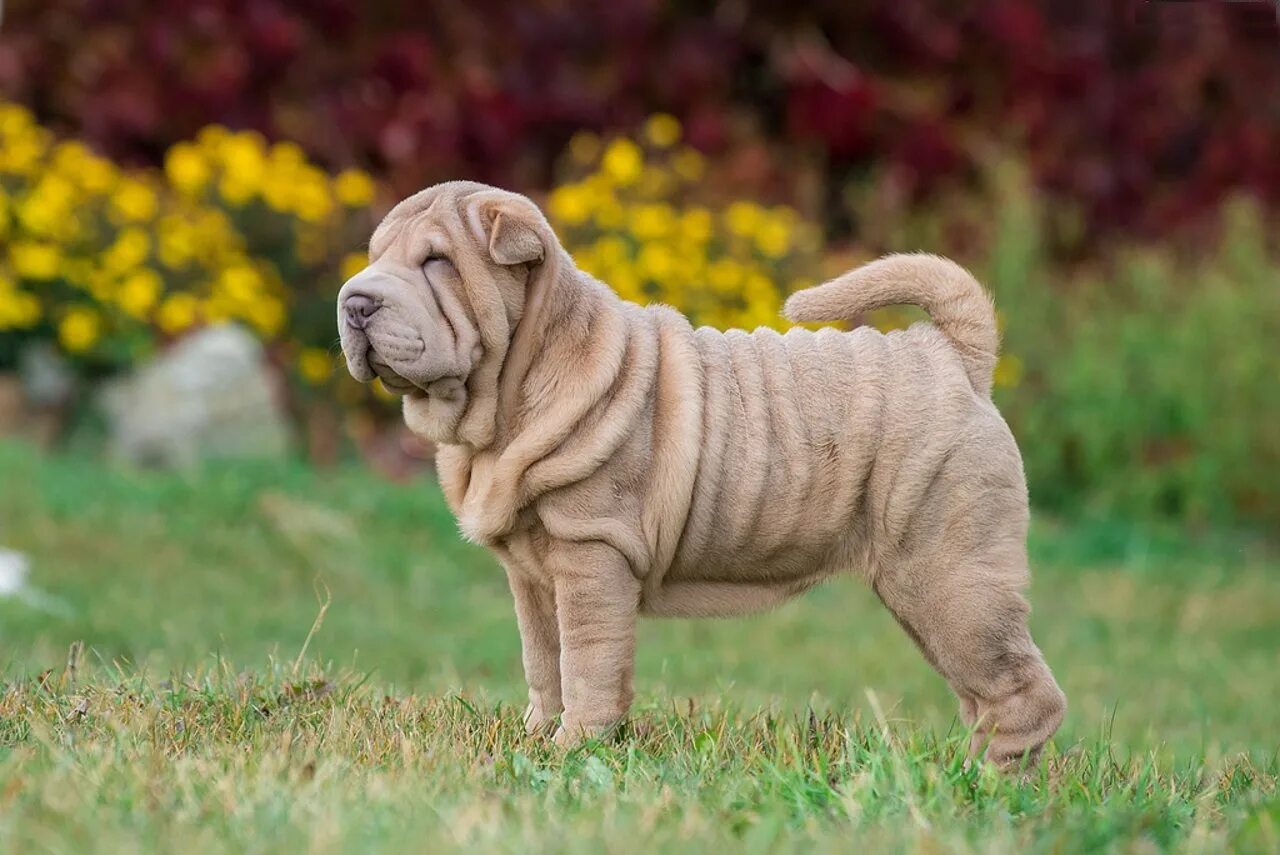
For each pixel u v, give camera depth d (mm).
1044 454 16203
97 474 13414
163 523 12742
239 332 14797
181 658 9461
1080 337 16375
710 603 6688
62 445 14539
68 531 12234
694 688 9852
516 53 17734
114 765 5391
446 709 6832
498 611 12266
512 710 6988
